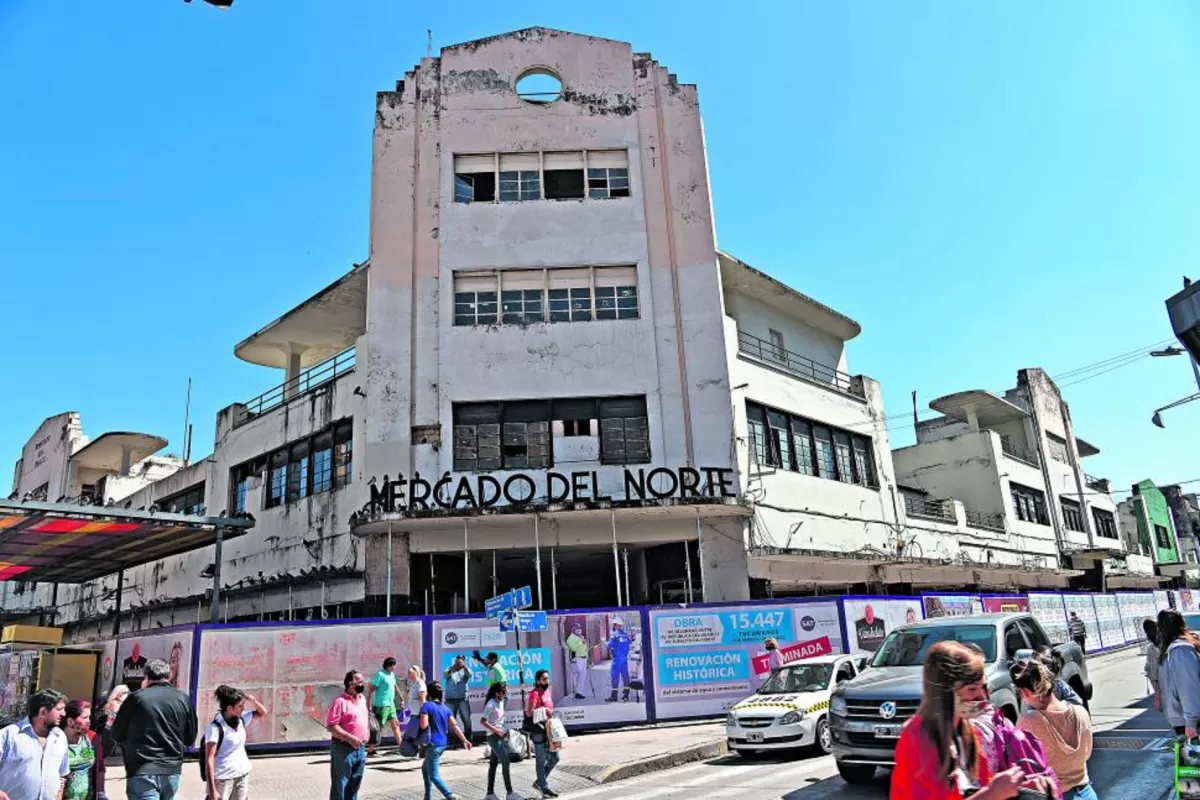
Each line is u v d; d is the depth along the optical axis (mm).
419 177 22562
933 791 3463
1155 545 49969
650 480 20109
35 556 20797
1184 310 11469
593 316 21891
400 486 20062
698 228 22594
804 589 24266
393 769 13297
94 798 8469
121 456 36188
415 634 16219
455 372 21094
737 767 12477
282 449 24766
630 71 23797
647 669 16797
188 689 15297
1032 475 37094
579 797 11000
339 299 24672
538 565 19156
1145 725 13125
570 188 22938
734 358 22219
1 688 18297
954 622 11406
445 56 23469
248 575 24500
